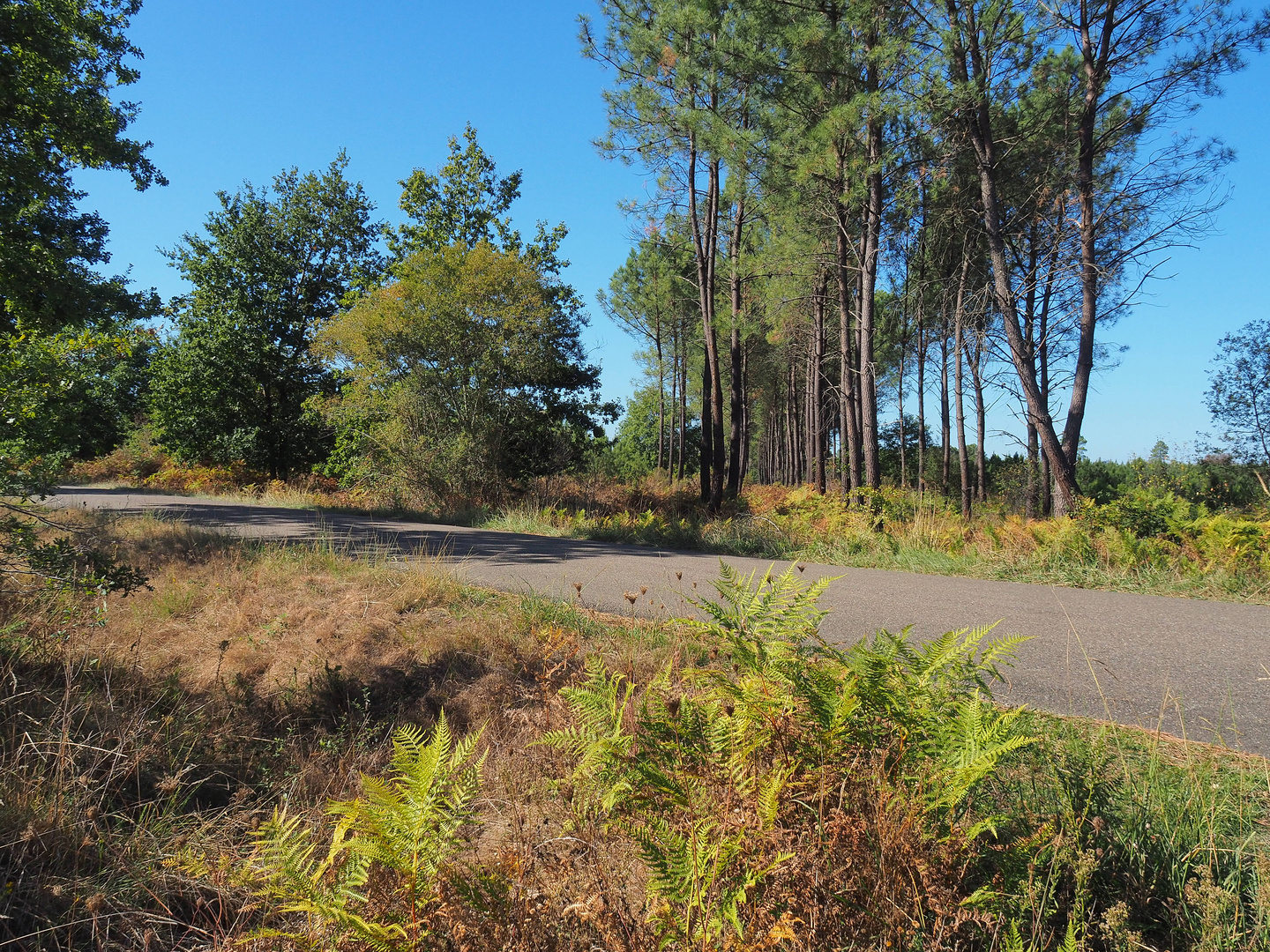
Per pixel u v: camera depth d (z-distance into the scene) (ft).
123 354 16.17
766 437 208.23
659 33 51.55
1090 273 45.29
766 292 65.82
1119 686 14.25
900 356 89.56
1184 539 29.25
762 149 50.24
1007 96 49.06
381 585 20.49
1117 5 42.93
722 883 5.74
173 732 10.27
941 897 5.81
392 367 65.00
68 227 54.75
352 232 101.96
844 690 7.11
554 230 91.71
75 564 13.91
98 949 6.57
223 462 96.53
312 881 5.76
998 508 76.48
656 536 43.14
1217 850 7.17
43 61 43.39
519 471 71.51
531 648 14.82
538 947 5.49
